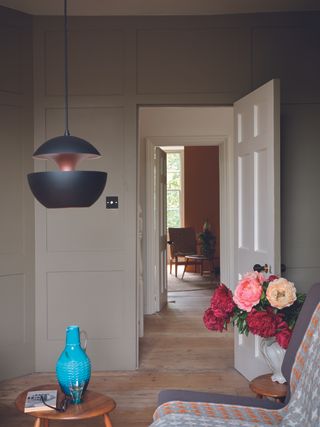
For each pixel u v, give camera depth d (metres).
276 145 3.48
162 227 7.20
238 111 4.20
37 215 4.39
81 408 2.38
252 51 4.37
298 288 4.30
